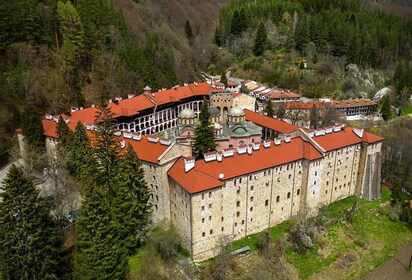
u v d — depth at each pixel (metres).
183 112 109.50
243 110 122.00
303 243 85.38
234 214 80.06
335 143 95.81
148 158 80.12
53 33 152.75
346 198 104.44
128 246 72.31
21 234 58.50
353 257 87.56
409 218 102.00
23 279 58.97
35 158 94.19
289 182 88.38
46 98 126.19
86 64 153.25
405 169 126.69
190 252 75.56
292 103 164.88
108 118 75.94
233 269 75.88
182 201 75.06
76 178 86.81
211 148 92.62
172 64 190.88
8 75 124.25
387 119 180.00
